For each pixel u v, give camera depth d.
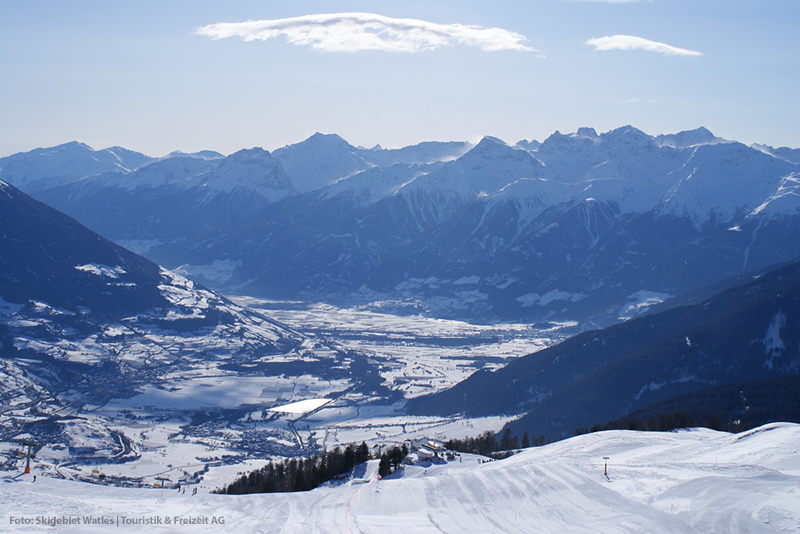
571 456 155.50
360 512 122.62
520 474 136.88
